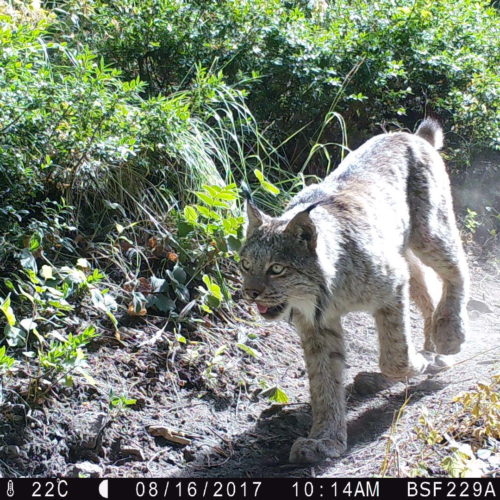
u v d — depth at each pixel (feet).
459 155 16.46
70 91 13.14
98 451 11.69
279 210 14.65
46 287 12.24
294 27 15.46
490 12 17.88
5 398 11.73
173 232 13.73
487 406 11.41
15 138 12.96
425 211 13.00
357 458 11.57
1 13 14.29
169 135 13.83
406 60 16.17
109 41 15.10
